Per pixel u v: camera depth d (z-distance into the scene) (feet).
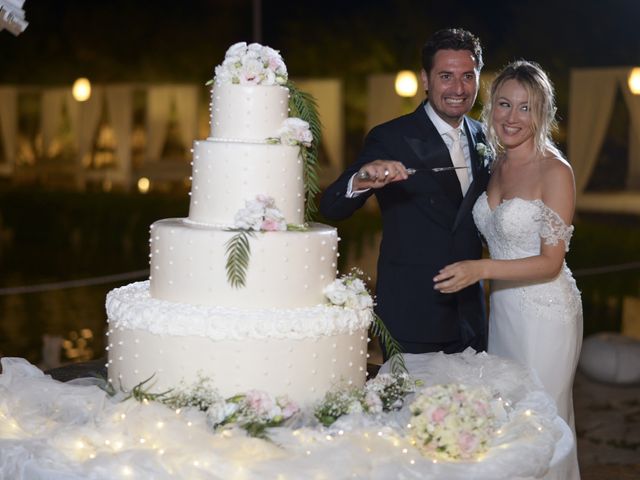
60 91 71.20
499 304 14.57
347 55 74.43
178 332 11.67
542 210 13.61
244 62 12.43
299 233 12.00
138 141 80.28
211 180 12.37
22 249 48.62
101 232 55.93
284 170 12.34
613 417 21.94
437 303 14.97
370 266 41.27
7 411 12.01
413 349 15.05
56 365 25.17
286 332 11.66
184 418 11.21
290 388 11.80
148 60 79.87
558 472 11.65
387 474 10.65
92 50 80.53
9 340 28.02
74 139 75.25
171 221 12.77
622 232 55.88
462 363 13.50
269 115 12.51
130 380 12.20
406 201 14.98
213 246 11.87
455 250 14.93
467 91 14.55
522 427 11.60
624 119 62.54
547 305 14.16
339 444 10.89
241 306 11.94
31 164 77.51
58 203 68.64
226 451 10.73
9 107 72.74
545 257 13.52
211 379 11.71
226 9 79.20
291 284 12.03
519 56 69.10
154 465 10.50
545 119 13.74
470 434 10.99
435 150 14.80
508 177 14.11
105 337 28.66
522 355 14.29
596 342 24.85
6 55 81.25
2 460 10.94
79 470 10.62
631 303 35.29
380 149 14.89
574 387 24.30
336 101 61.46
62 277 39.99
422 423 11.05
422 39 72.54
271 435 11.07
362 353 12.66
